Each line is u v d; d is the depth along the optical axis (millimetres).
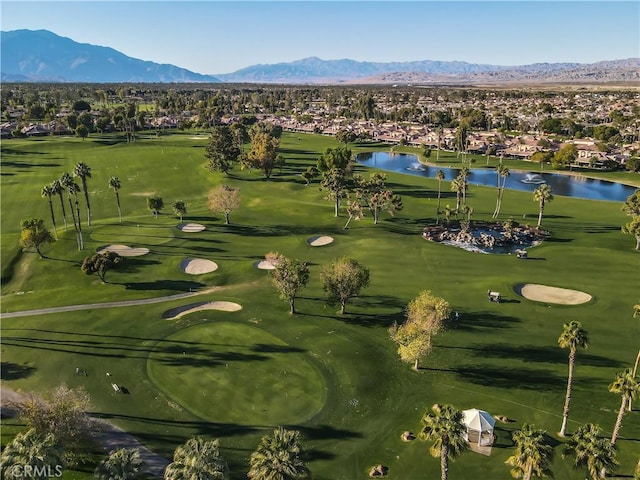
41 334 67938
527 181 185875
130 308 76312
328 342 66500
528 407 53750
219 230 116875
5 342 65812
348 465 45781
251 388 56719
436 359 62844
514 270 92375
